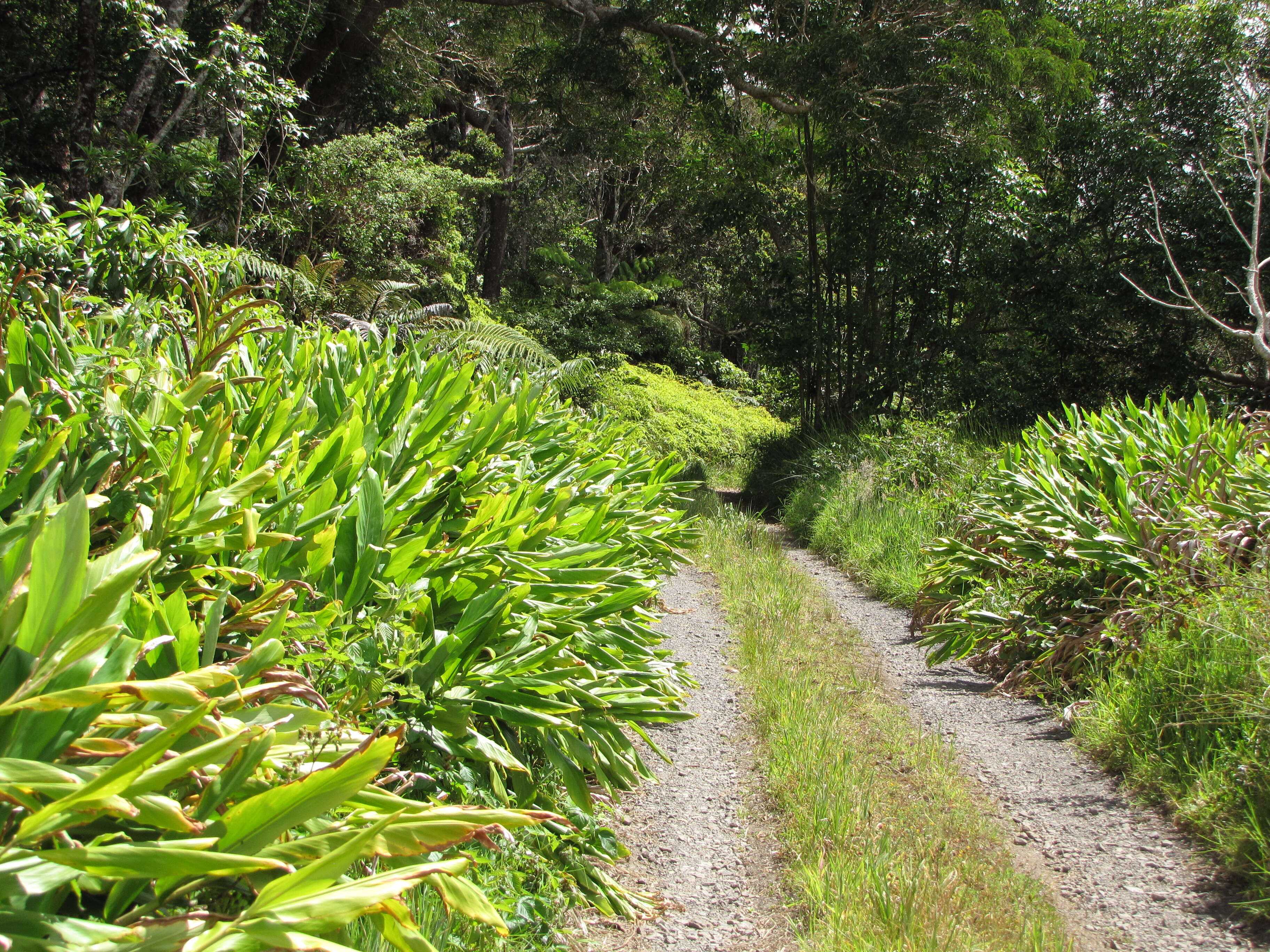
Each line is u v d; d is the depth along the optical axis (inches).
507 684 121.0
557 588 143.9
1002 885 123.3
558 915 111.7
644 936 114.4
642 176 1162.0
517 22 828.0
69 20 532.7
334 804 69.2
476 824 74.9
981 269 654.5
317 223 484.1
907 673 232.4
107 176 393.1
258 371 165.8
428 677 114.3
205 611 99.4
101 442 112.3
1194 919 117.6
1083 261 637.9
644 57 708.7
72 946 56.7
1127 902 122.2
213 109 446.3
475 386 203.5
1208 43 649.0
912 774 161.8
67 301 171.9
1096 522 230.4
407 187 538.3
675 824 144.9
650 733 181.0
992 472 299.0
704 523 437.1
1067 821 146.3
